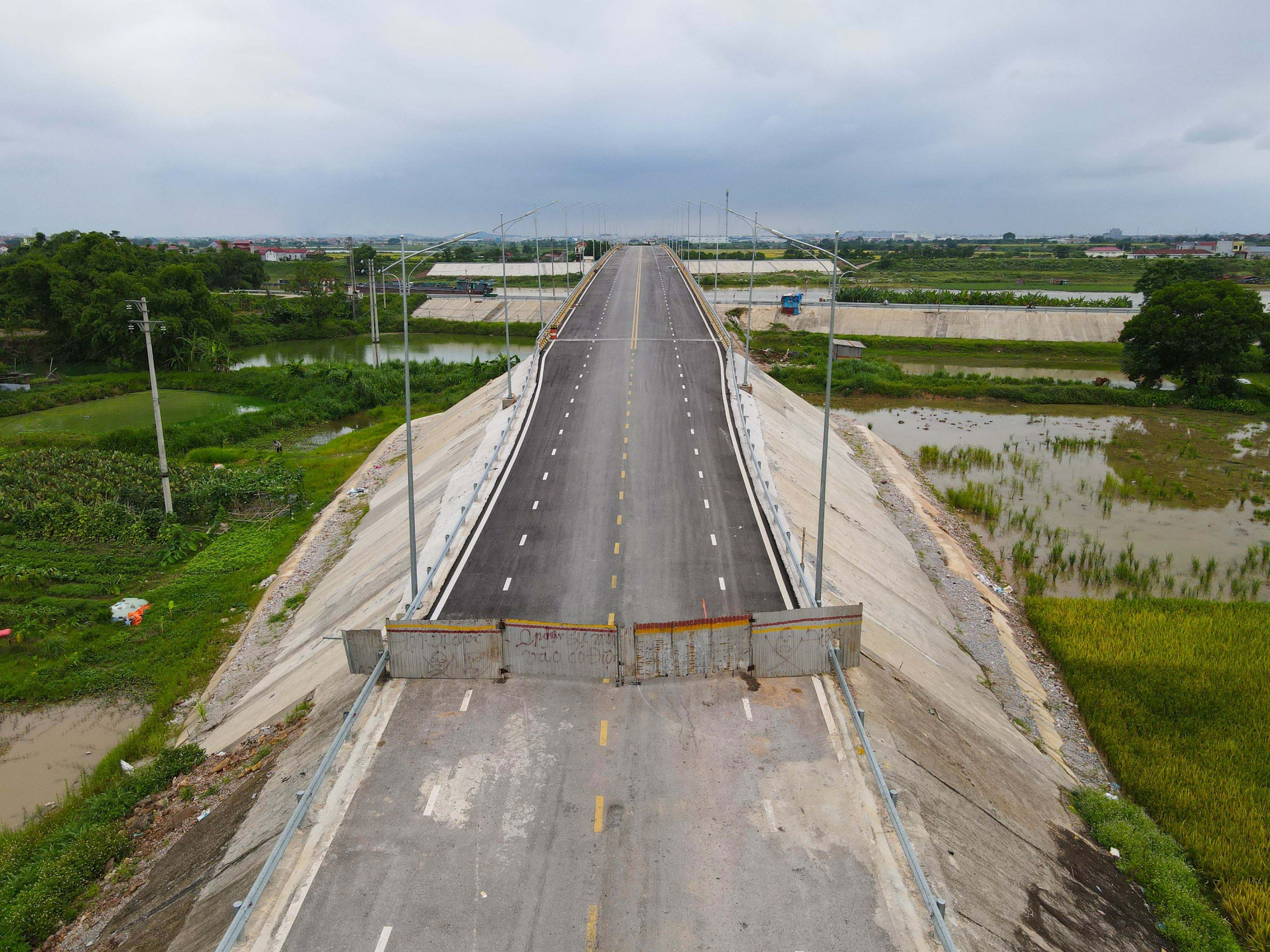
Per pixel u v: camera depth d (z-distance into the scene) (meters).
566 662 22.06
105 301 90.38
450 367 88.88
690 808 17.38
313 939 14.20
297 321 131.75
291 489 47.66
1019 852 18.38
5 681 28.77
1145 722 25.88
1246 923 18.47
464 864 15.88
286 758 20.62
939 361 102.31
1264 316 76.31
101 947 16.56
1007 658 30.52
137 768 24.02
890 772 18.53
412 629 21.86
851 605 22.34
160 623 32.72
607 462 40.03
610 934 14.30
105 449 58.69
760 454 41.03
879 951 13.99
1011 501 49.75
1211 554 41.28
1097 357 104.25
